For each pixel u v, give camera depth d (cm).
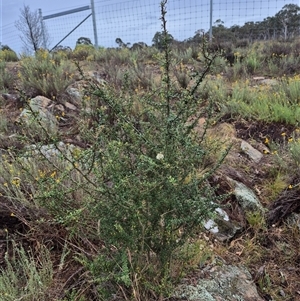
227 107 393
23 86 447
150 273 161
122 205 147
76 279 173
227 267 200
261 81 522
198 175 217
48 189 180
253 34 988
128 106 185
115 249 171
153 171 146
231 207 245
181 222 158
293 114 360
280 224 241
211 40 737
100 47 856
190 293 172
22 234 188
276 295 195
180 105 172
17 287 159
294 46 700
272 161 306
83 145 289
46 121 331
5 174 220
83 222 169
